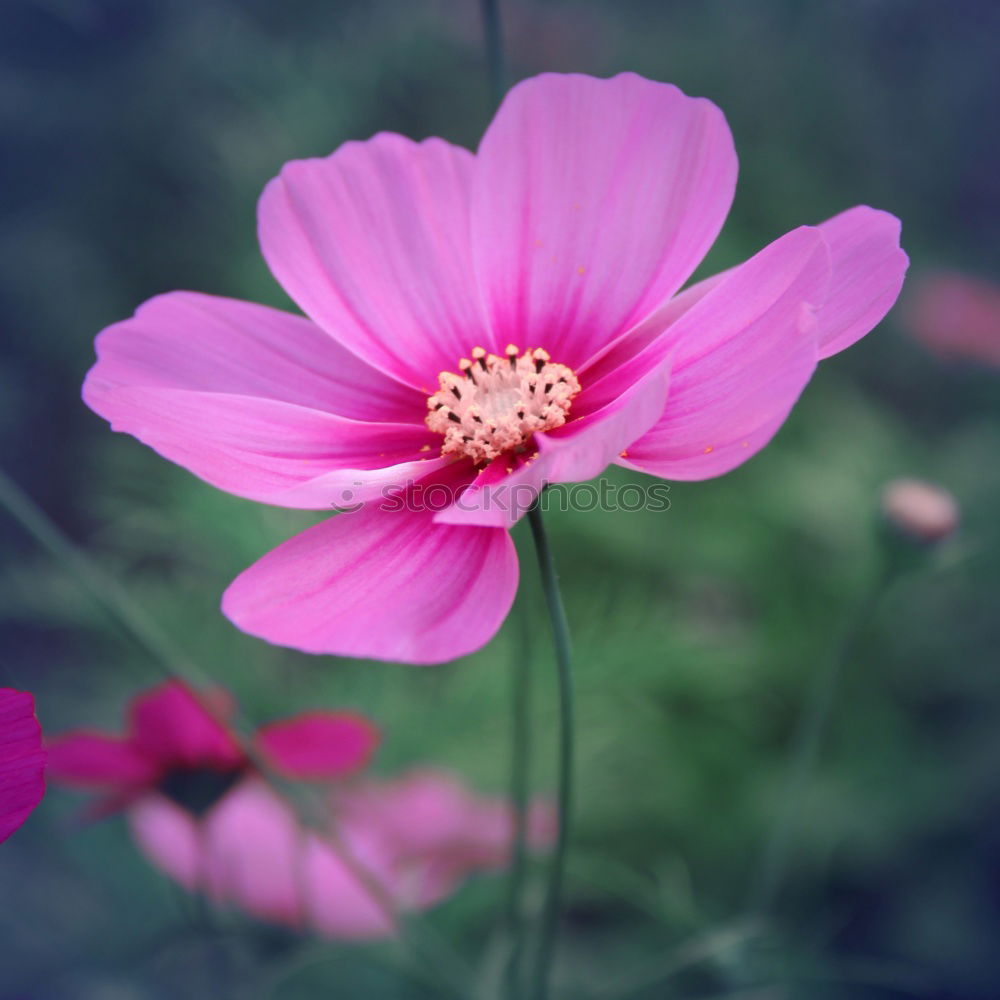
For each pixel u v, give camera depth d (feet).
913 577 1.04
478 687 1.17
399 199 0.94
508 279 0.94
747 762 1.35
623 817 1.25
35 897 1.15
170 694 0.96
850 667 1.43
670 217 0.92
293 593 0.86
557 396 0.92
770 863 1.05
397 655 0.83
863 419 1.72
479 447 0.91
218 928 1.03
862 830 1.32
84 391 0.86
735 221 1.90
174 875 1.04
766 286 0.87
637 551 1.39
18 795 0.81
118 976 1.12
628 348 0.93
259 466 0.88
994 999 1.26
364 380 0.93
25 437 1.97
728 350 0.88
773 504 1.49
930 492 1.05
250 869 1.03
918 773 1.40
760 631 1.43
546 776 1.17
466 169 0.95
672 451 0.86
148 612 1.19
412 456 0.92
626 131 0.92
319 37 1.96
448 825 1.07
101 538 1.69
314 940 1.03
